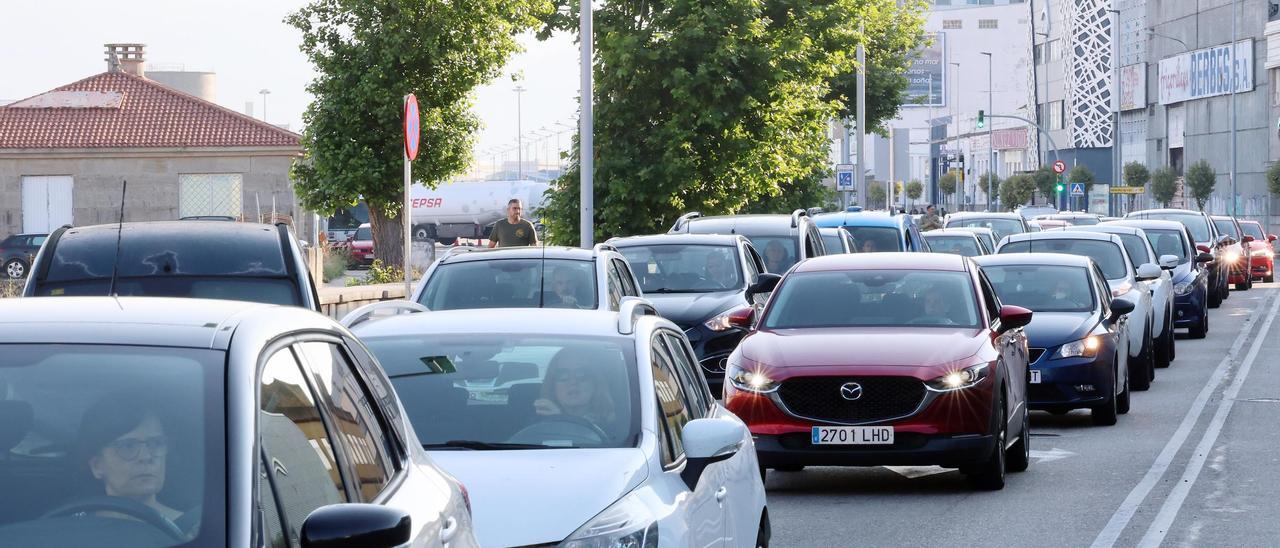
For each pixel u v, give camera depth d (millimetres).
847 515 17703
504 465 9812
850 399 18797
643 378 10867
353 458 6727
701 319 28016
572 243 48281
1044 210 122312
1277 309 57469
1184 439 23953
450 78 56188
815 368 18953
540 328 11641
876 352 19141
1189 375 34938
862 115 79938
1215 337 45781
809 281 21766
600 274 23719
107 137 97625
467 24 55906
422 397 10969
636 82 46344
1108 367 25703
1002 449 19406
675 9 45406
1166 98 178500
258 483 5652
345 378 7156
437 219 152750
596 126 46969
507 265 23875
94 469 5629
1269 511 17484
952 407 18703
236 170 97500
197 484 5570
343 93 55906
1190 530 16406
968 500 18703
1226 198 161375
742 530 11039
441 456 10078
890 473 21297
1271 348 41469
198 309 6680
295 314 7004
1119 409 27797
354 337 7680
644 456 10000
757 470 11891
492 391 10977
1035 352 25672
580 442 10383
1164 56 180125
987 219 63062
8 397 5887
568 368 11023
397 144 56500
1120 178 176500
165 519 5461
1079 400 25516
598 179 47031
